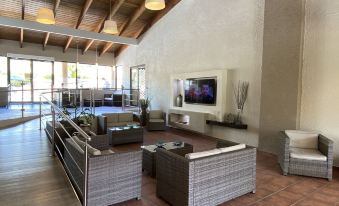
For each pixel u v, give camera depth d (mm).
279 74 4535
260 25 4938
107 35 9023
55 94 9047
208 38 6234
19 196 2430
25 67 10164
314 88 4184
